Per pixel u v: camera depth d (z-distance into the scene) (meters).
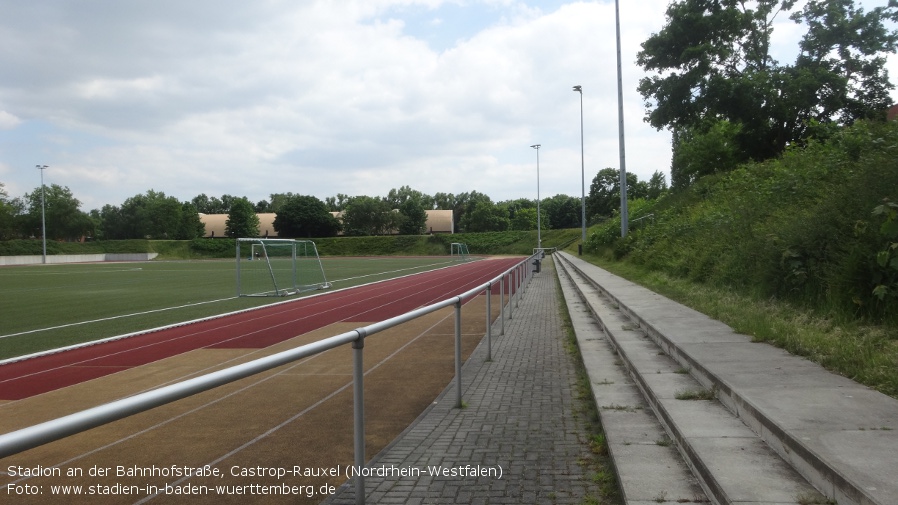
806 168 15.71
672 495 3.46
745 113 29.59
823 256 8.58
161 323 14.74
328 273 37.94
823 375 5.01
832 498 2.90
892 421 3.67
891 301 6.61
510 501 3.88
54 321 15.55
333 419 4.79
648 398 5.60
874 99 29.27
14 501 3.54
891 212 6.66
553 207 141.12
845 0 28.94
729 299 10.35
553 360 8.88
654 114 32.69
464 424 5.68
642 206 44.91
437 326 8.76
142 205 110.25
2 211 88.88
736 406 4.47
